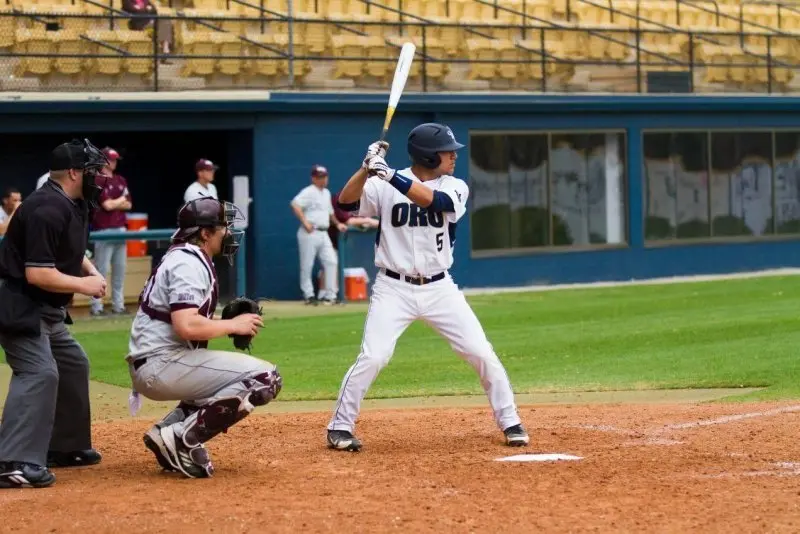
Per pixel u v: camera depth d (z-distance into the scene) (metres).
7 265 24.88
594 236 85.94
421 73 83.19
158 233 65.25
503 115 81.19
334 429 28.88
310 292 71.19
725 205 91.56
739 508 22.23
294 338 55.19
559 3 92.75
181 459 25.19
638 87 86.94
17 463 24.59
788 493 23.50
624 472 25.69
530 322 60.03
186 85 75.69
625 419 33.22
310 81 80.25
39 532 20.95
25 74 71.25
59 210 24.86
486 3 85.50
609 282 85.50
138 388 25.14
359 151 76.50
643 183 87.44
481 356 28.81
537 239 83.44
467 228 80.50
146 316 24.92
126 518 21.70
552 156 83.69
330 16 82.50
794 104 92.81
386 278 28.64
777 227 94.12
